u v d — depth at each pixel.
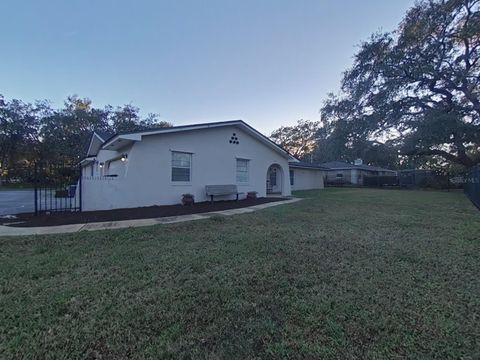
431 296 2.75
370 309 2.49
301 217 7.45
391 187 27.64
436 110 17.89
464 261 3.79
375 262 3.76
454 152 20.98
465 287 2.96
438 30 17.20
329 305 2.56
